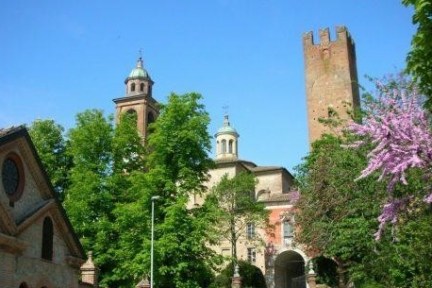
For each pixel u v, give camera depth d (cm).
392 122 1457
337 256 3659
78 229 3703
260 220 5816
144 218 3584
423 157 1420
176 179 3794
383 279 2664
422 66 1120
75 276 2780
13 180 2392
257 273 5684
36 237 2439
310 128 7731
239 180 5875
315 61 8019
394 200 1727
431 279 2073
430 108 1247
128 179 3922
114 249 3688
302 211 3628
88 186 3800
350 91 7688
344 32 7950
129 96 8256
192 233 3534
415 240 2066
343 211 2972
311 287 4622
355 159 2800
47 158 4266
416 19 1083
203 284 3866
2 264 2141
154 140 3781
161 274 3416
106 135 4134
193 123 3784
